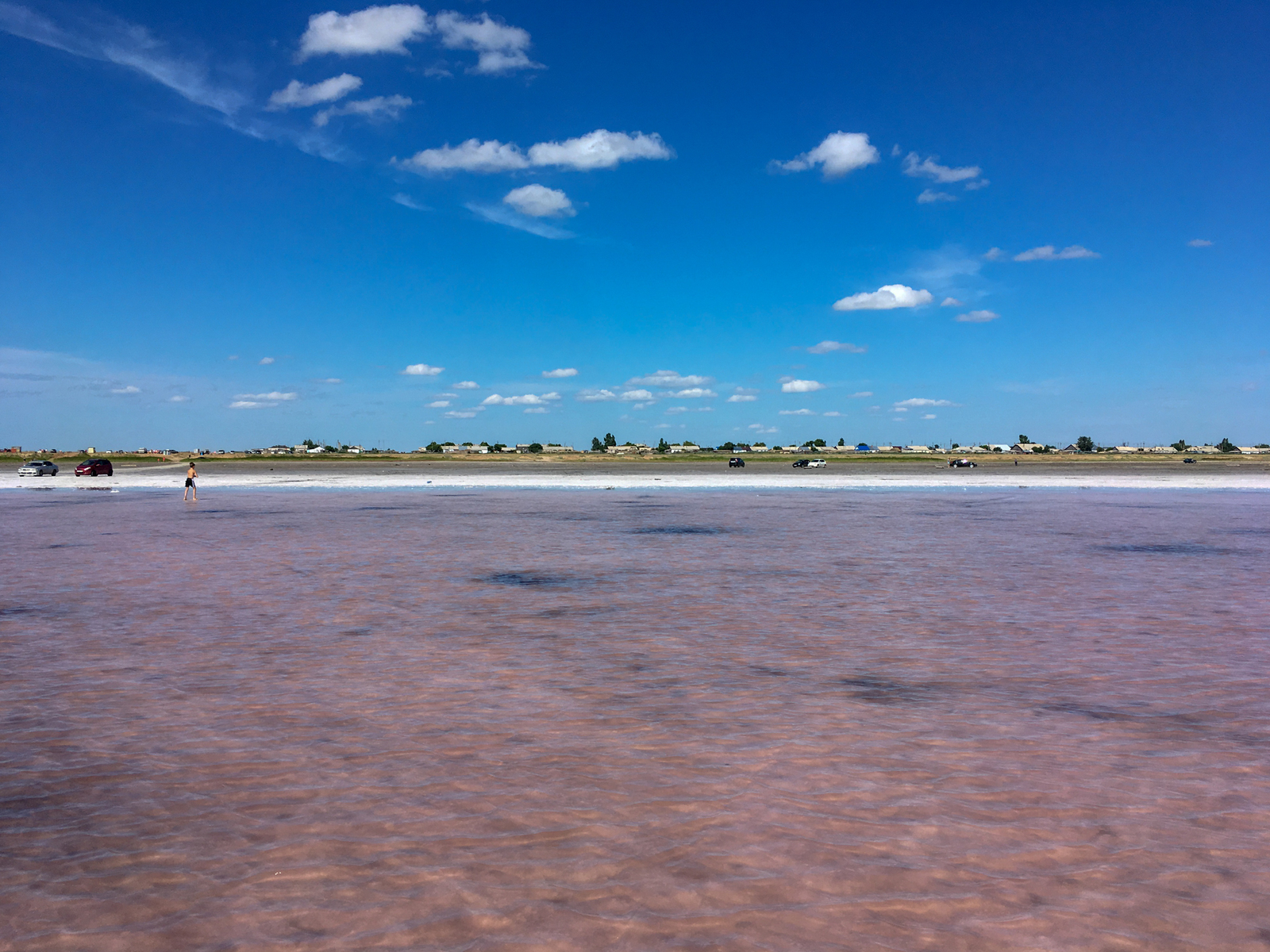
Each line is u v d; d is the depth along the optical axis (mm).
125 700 10078
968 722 9195
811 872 5664
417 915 5105
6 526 34969
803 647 13117
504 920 5039
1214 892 5402
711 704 9906
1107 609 16344
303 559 24188
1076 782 7352
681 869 5703
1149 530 33344
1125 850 6012
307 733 8805
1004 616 15734
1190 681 11008
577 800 6941
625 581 20141
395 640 13547
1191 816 6598
